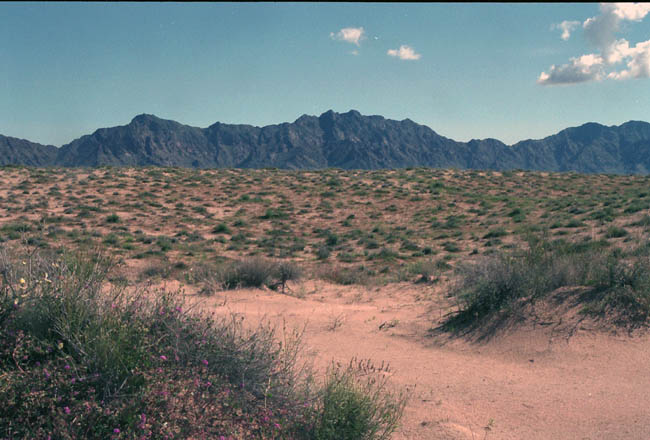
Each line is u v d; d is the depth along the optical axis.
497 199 42.62
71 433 3.16
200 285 13.70
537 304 8.44
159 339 4.00
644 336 6.91
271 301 11.79
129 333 3.92
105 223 32.06
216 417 3.71
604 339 7.04
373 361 7.09
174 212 37.22
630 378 5.86
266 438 3.71
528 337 7.57
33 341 3.78
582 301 8.12
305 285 15.44
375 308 11.14
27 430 3.14
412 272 18.33
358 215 39.00
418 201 43.06
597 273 8.65
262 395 4.24
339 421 4.08
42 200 36.81
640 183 46.19
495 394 5.70
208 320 4.71
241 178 53.19
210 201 42.06
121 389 3.55
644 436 4.37
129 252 23.16
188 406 3.67
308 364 6.46
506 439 4.49
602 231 21.61
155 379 3.66
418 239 29.73
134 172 52.72
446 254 23.91
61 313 4.00
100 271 4.88
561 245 11.23
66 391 3.41
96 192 41.44
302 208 41.28
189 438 3.45
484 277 9.38
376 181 52.06
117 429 3.15
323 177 55.31
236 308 10.48
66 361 3.61
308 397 4.45
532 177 53.94
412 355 7.47
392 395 5.51
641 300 7.61
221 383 4.06
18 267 4.61
